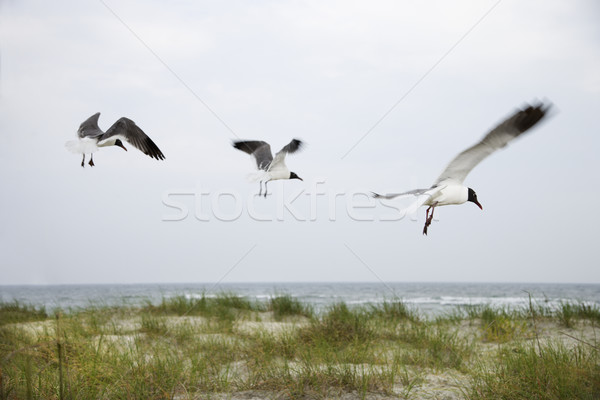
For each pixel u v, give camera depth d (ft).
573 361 21.01
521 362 21.15
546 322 33.76
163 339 29.32
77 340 24.75
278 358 24.21
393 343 28.50
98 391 18.42
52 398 17.43
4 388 17.75
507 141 22.76
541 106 22.15
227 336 29.30
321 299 118.01
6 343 25.50
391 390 19.12
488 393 18.35
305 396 18.54
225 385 19.69
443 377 21.48
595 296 143.95
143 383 19.06
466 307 41.88
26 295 160.97
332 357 23.41
